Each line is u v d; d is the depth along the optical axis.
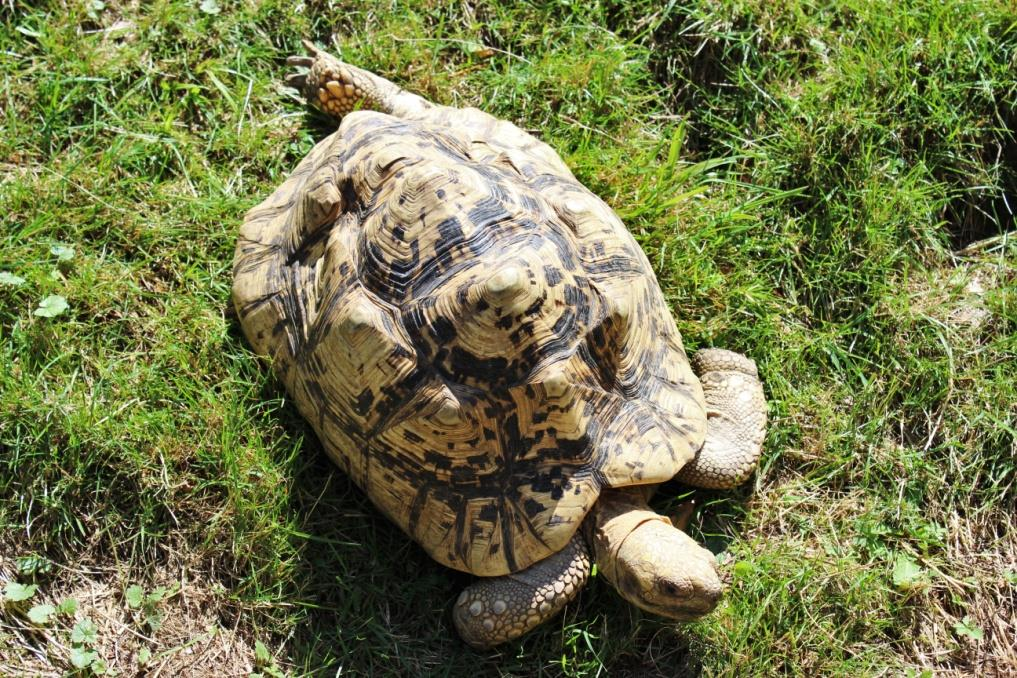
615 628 1.63
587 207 1.62
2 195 1.69
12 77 1.74
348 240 1.58
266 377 1.65
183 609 1.61
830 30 1.89
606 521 1.58
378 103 1.76
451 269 1.54
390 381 1.54
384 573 1.63
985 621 1.71
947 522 1.74
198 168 1.75
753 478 1.73
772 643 1.66
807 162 1.83
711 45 1.88
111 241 1.71
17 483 1.61
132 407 1.64
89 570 1.61
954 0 1.88
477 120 1.70
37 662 1.57
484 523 1.55
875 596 1.69
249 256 1.65
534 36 1.86
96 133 1.75
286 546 1.62
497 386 1.53
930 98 1.85
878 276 1.80
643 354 1.61
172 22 1.79
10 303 1.66
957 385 1.78
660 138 1.85
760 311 1.78
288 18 1.82
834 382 1.78
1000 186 1.88
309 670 1.60
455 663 1.61
